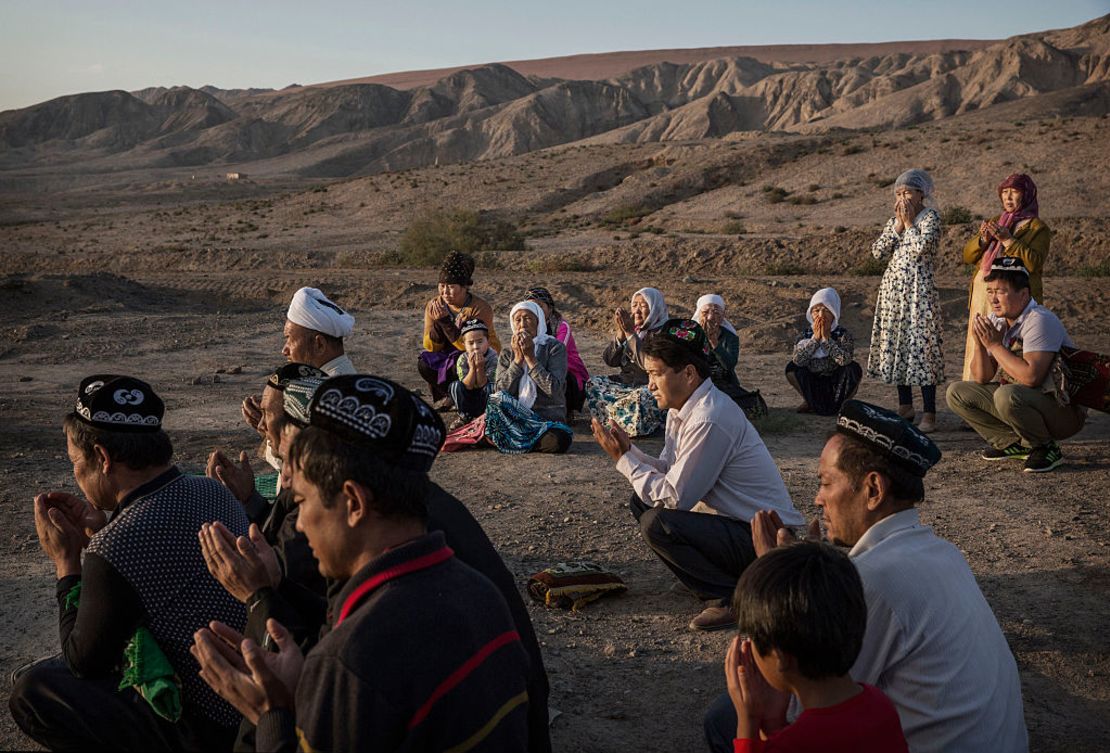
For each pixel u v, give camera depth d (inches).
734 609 86.5
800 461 327.6
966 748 100.3
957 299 749.9
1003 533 242.1
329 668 77.3
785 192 2345.0
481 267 1456.7
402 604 79.2
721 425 183.0
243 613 112.1
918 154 2511.1
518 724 82.7
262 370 565.6
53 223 3282.5
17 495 293.0
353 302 906.7
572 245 1779.0
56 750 114.0
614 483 302.2
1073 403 279.6
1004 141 2444.6
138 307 868.0
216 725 111.9
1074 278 918.4
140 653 107.1
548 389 354.0
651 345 185.8
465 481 307.9
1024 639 182.2
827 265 1242.0
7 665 176.2
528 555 236.1
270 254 1744.6
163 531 110.6
